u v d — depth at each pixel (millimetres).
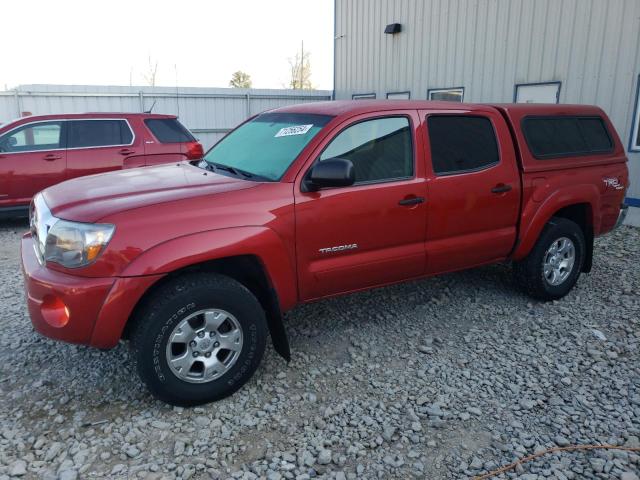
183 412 3203
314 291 3689
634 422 3205
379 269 3914
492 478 2736
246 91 18156
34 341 4039
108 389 3418
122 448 2861
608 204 5293
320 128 3680
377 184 3781
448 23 12758
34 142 7984
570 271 5020
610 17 9203
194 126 17719
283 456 2844
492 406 3352
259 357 3391
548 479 2721
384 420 3186
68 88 15648
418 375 3688
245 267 3430
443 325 4496
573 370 3787
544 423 3191
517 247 4656
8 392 3367
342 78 17469
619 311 4824
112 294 2902
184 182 3531
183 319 3070
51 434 2971
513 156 4520
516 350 4082
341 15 17047
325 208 3537
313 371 3707
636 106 9000
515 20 10992
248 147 4098
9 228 8250
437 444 2990
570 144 4977
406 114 3996
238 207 3240
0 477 2629
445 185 4090
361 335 4281
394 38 14711
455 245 4266
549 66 10391
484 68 11898
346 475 2734
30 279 3066
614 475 2754
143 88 16641
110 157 8367
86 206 3121
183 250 3014
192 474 2695
